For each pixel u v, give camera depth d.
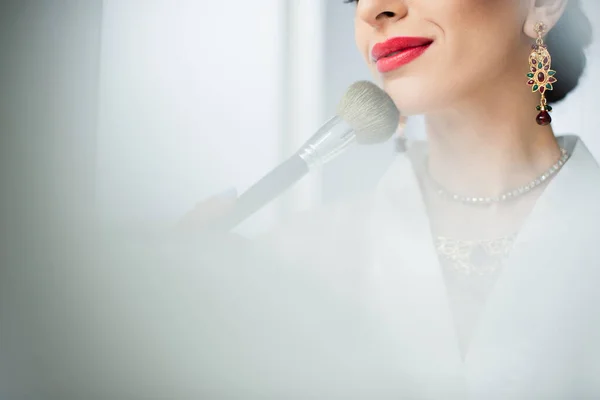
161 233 0.80
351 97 0.81
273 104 1.73
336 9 1.70
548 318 0.74
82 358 0.78
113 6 1.67
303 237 0.91
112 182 1.65
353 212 0.92
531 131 0.83
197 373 0.74
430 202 0.86
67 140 1.61
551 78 0.81
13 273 0.94
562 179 0.80
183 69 1.72
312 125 1.71
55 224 1.47
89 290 0.79
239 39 1.74
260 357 0.75
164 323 0.75
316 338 0.76
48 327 0.83
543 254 0.76
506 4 0.78
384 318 0.79
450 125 0.83
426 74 0.79
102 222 1.58
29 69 1.61
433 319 0.77
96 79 1.65
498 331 0.74
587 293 0.75
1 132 1.59
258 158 1.73
